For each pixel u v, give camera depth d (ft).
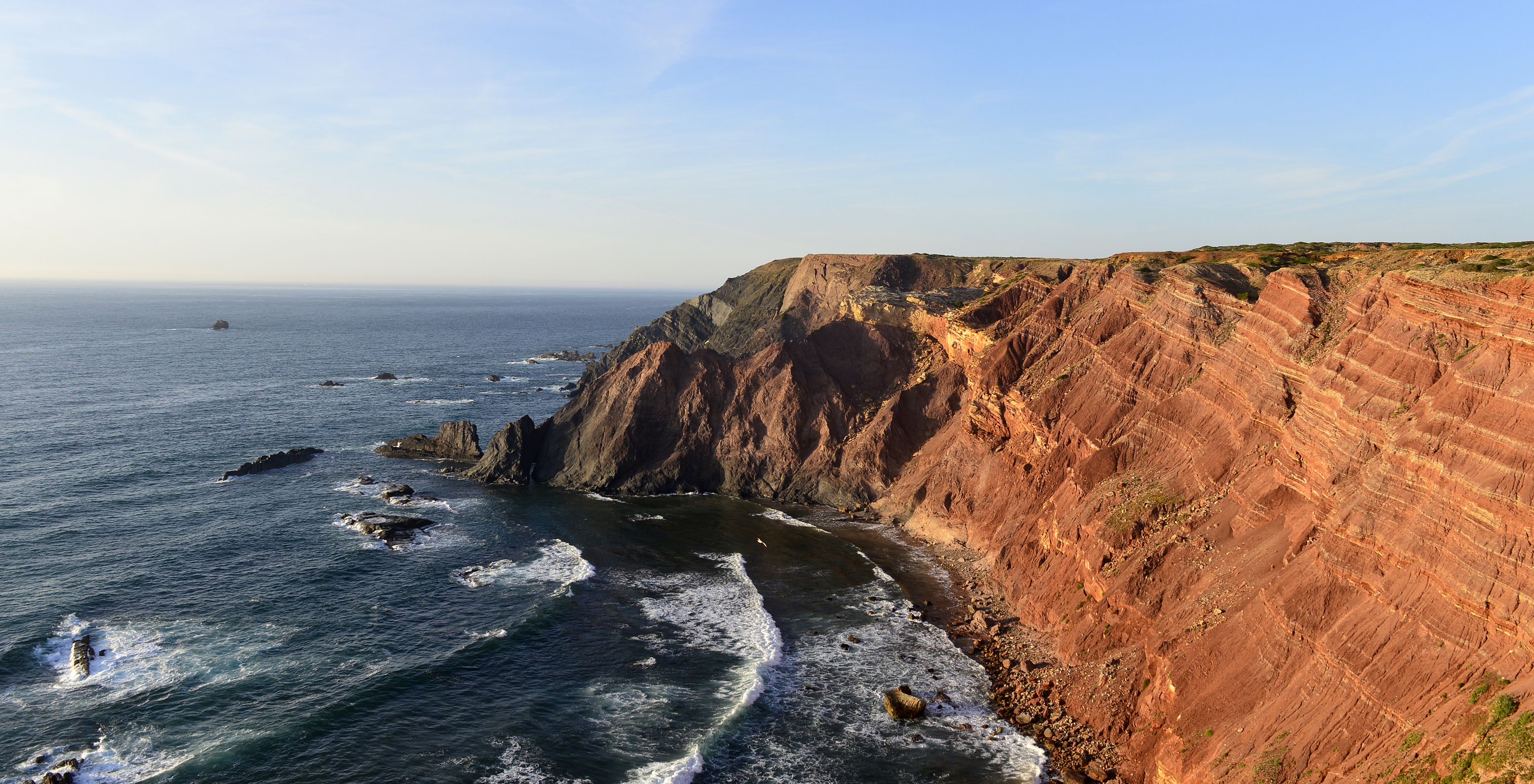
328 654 174.70
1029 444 248.93
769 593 213.25
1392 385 130.11
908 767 138.62
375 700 157.17
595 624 193.26
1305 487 139.13
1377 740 97.25
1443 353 125.90
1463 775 83.10
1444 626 98.78
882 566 233.35
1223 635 129.70
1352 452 130.21
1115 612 159.22
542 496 307.17
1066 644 167.84
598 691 163.02
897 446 307.99
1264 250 304.50
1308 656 112.88
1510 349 112.57
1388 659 102.01
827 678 168.35
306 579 214.90
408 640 182.39
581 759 140.46
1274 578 129.08
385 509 280.72
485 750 142.61
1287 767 102.73
